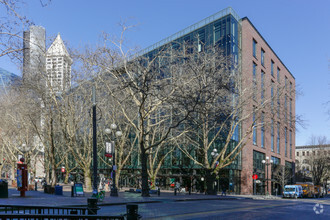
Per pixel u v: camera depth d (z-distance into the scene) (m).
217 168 41.16
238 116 41.94
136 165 61.50
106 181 46.97
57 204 18.75
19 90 35.69
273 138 69.38
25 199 21.77
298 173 100.44
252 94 38.69
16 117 48.50
